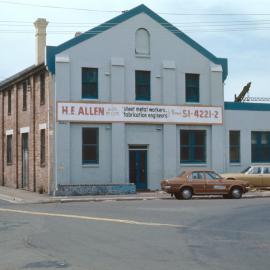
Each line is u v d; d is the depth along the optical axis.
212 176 28.48
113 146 31.55
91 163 31.22
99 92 31.50
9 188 37.47
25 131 35.75
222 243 13.61
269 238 14.47
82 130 31.12
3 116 41.03
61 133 30.45
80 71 31.12
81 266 10.69
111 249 12.70
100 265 10.79
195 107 33.59
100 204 25.34
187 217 19.42
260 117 35.81
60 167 30.30
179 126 33.34
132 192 30.91
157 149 32.75
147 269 10.38
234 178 32.12
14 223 17.75
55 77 30.58
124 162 31.75
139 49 32.69
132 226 16.89
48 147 30.83
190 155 33.59
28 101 35.22
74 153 30.84
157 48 33.00
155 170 32.66
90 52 31.41
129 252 12.30
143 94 32.59
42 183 32.19
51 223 17.69
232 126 34.88
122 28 32.22
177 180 28.09
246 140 35.28
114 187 30.62
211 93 34.16
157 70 32.94
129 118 31.97
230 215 20.03
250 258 11.55
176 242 13.76
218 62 34.47
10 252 12.41
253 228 16.50
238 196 28.64
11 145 39.34
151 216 19.77
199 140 33.94
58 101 30.42
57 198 28.19
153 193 31.30
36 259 11.48
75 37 31.14
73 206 24.34
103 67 31.67
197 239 14.27
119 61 31.89
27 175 35.62
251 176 32.38
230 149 34.97
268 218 19.06
